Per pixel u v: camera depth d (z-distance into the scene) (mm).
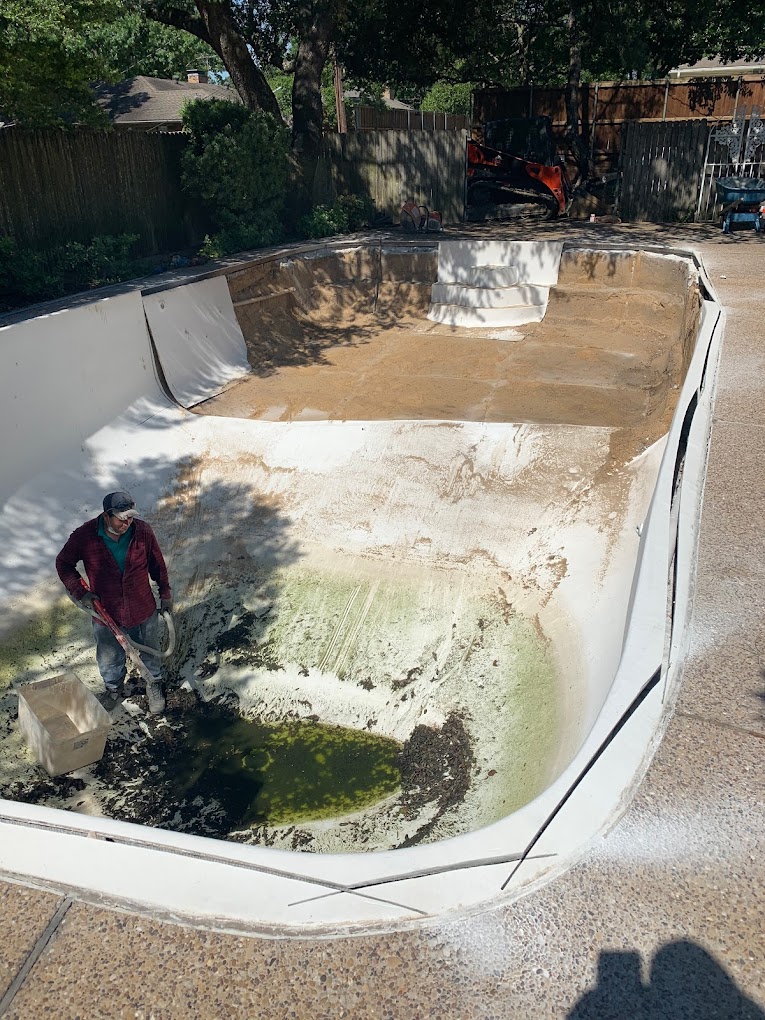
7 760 5148
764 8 16750
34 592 6480
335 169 17172
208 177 13133
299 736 5766
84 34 10102
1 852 2596
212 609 6848
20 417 7285
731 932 2250
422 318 12898
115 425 8469
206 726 5824
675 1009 2055
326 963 2205
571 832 2566
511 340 11594
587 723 4512
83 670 5977
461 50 18703
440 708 5852
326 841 4859
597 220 17234
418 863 2453
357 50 18844
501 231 15570
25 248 10461
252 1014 2094
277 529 7621
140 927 2334
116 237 11758
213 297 10875
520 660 6039
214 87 24531
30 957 2266
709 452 5375
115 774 5316
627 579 5586
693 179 16672
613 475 7488
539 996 2098
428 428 8508
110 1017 2111
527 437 8211
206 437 8719
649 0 17781
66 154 11070
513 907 2328
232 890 2420
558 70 22344
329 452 8383
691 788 2734
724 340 7797
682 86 19828
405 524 7496
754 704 3129
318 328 12633
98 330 8383
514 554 7020
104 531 4977
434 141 17172
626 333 11461
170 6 14070
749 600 3779
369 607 6766
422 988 2131
